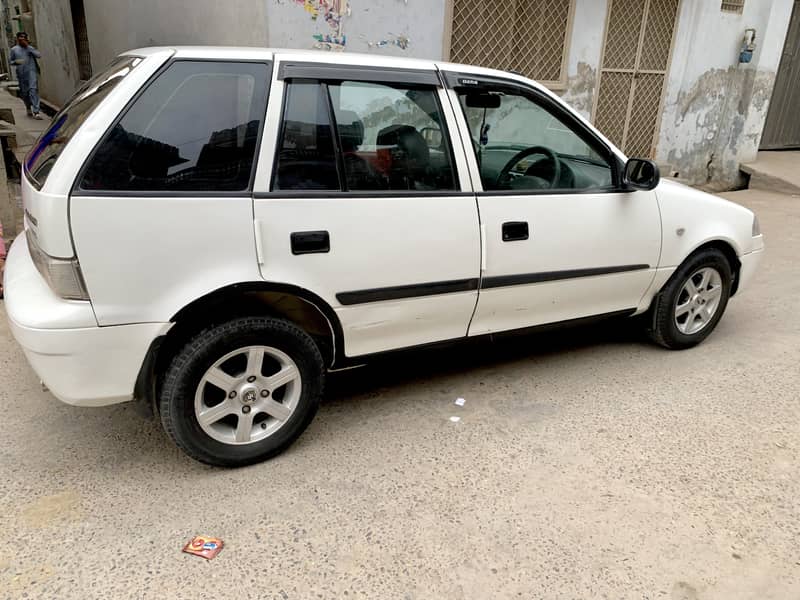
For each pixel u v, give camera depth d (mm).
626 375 3859
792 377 3871
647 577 2293
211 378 2650
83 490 2668
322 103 2752
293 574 2256
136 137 2402
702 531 2531
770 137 11797
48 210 2268
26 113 12891
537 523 2553
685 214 3850
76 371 2436
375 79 2873
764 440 3178
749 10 9203
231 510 2574
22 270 2721
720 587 2260
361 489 2732
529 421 3312
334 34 6004
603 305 3754
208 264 2527
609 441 3143
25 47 12078
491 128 3262
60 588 2160
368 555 2357
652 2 8203
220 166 2543
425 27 6500
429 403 3477
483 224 3127
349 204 2785
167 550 2348
